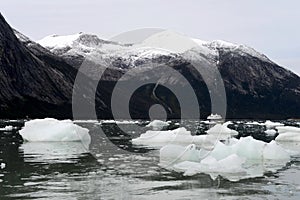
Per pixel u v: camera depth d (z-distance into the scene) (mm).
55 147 22062
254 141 18078
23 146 22609
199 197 10141
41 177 12656
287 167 15125
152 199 9938
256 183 11898
